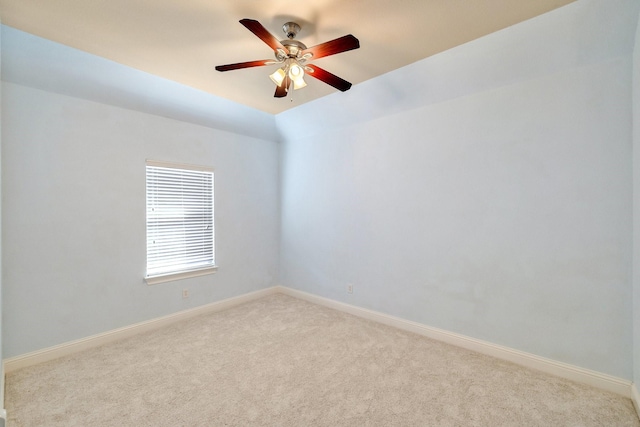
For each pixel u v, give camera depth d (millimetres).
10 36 2160
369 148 3438
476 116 2654
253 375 2305
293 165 4324
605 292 2107
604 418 1830
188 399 2023
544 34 2088
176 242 3457
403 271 3168
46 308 2566
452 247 2816
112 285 2945
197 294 3609
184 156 3486
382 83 2947
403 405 1959
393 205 3236
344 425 1788
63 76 2537
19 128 2432
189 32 2150
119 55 2469
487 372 2338
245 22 1609
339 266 3768
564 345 2266
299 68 2016
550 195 2307
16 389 2121
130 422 1812
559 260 2279
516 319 2471
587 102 2148
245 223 4133
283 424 1799
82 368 2412
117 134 2975
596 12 1885
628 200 2020
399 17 1983
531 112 2377
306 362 2494
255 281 4258
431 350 2697
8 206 2383
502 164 2523
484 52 2338
